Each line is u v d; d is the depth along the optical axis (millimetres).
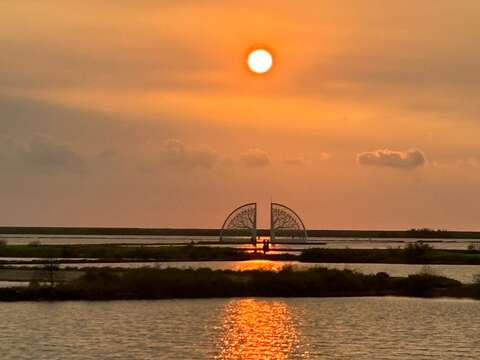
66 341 97500
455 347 97375
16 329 104375
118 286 137250
